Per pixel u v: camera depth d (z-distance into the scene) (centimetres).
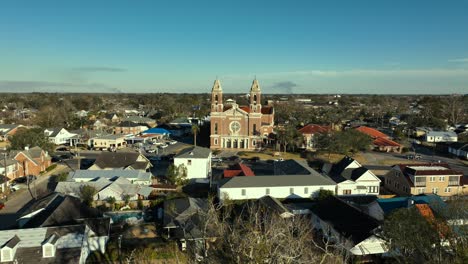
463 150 9894
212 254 2533
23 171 7450
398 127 14788
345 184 6194
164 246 4050
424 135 13050
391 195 6259
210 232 2883
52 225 4109
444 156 10250
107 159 7612
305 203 5756
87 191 5488
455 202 3503
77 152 10344
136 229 4706
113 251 3919
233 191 5694
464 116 18725
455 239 2691
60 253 3519
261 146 11031
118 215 5138
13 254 3406
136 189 5919
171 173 6700
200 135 13125
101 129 13962
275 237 2244
